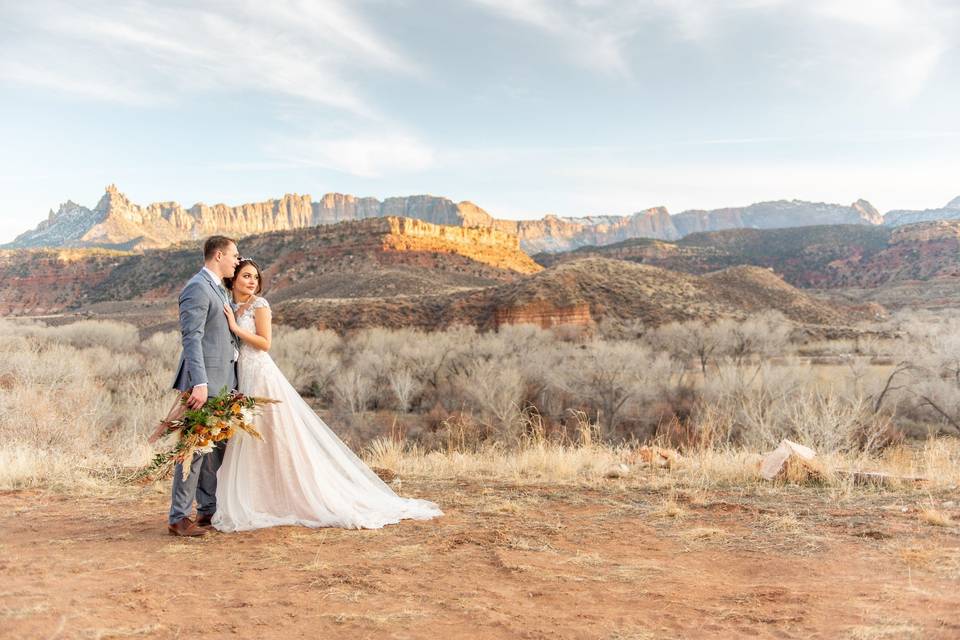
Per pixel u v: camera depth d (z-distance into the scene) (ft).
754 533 15.05
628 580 11.56
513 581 11.45
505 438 51.93
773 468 21.89
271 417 15.64
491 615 9.66
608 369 112.78
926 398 94.63
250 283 16.17
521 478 22.75
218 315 15.08
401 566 12.23
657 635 8.96
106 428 58.23
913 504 17.84
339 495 16.03
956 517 15.97
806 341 197.06
